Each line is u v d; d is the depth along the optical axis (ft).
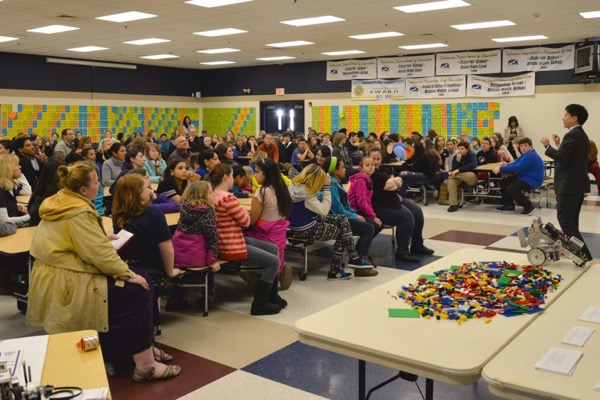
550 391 5.44
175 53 50.88
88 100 55.52
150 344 10.55
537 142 46.52
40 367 5.89
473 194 35.12
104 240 9.61
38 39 42.32
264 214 15.93
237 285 17.56
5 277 13.28
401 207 20.29
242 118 63.00
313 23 35.78
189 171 19.45
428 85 51.06
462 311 7.64
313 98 57.82
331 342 6.89
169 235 12.14
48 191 14.43
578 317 7.57
